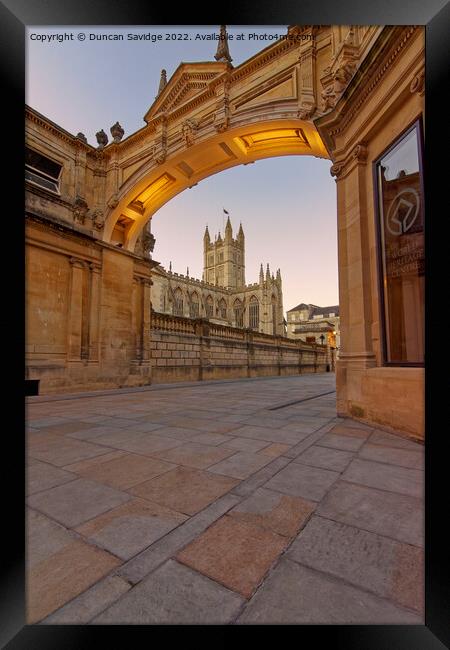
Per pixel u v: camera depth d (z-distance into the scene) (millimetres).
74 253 13898
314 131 11477
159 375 18094
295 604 1539
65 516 2475
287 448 4328
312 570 1805
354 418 6445
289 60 11414
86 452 4211
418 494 2818
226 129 12789
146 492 2922
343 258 7281
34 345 12219
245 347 26219
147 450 4289
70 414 7359
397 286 5590
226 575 1771
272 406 8492
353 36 7281
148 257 18578
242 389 14445
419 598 1571
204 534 2203
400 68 5230
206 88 13258
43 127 13820
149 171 14969
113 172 16016
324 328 68438
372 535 2166
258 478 3230
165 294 59750
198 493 2887
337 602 1548
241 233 98125
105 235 15766
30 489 3002
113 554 1979
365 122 6301
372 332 6301
